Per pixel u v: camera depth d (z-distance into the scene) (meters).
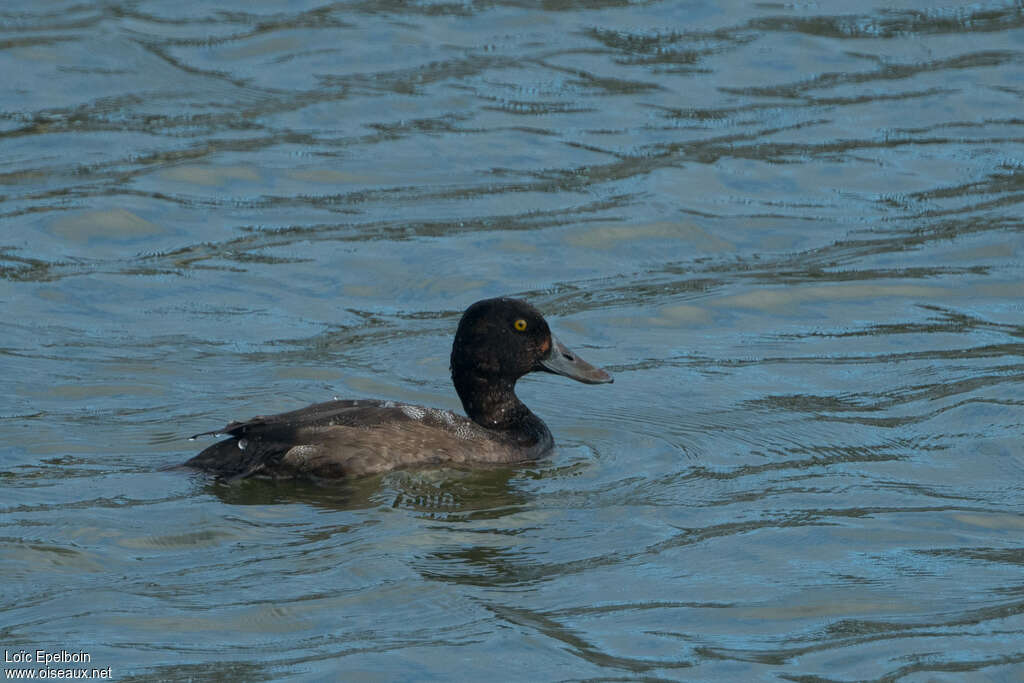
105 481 10.47
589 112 19.78
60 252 15.83
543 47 21.73
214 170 17.95
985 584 9.17
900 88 20.50
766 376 13.37
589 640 8.38
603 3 23.31
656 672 8.02
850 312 14.84
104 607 8.56
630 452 11.69
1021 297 15.08
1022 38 22.02
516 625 8.51
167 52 21.19
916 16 22.84
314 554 9.35
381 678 7.89
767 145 18.94
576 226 16.72
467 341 11.69
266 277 15.46
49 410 12.09
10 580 8.85
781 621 8.66
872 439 11.84
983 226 16.73
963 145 18.91
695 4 23.27
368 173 18.03
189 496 10.21
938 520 10.20
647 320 14.69
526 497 10.56
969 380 13.04
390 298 15.18
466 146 18.75
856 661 8.16
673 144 18.92
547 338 11.84
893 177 18.09
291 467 10.59
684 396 12.94
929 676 7.98
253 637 8.30
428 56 21.30
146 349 13.65
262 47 21.48
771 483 10.95
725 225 16.91
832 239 16.59
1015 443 11.63
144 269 15.55
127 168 17.94
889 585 9.16
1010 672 8.02
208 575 9.02
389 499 10.34
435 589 8.91
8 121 19.05
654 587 9.07
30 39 21.27
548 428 12.15
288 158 18.38
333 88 20.31
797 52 21.62
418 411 11.30
